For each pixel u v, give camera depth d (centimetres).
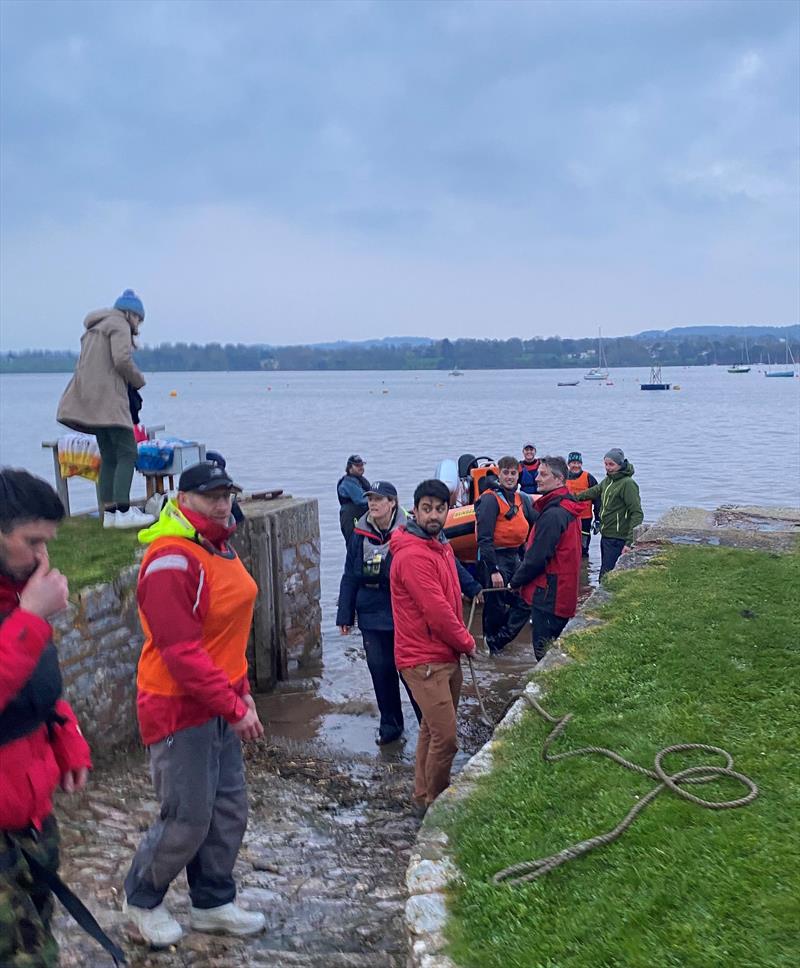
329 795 620
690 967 285
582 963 295
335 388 17675
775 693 504
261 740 739
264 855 505
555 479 727
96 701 633
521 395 12056
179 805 357
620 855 355
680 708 494
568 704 519
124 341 816
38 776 254
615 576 767
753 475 2827
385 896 455
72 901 266
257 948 389
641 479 2756
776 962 281
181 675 337
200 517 355
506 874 355
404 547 545
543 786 427
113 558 705
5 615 248
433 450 4016
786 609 645
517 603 907
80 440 948
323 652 1029
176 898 431
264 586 877
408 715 805
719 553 821
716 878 328
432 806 429
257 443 4584
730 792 396
